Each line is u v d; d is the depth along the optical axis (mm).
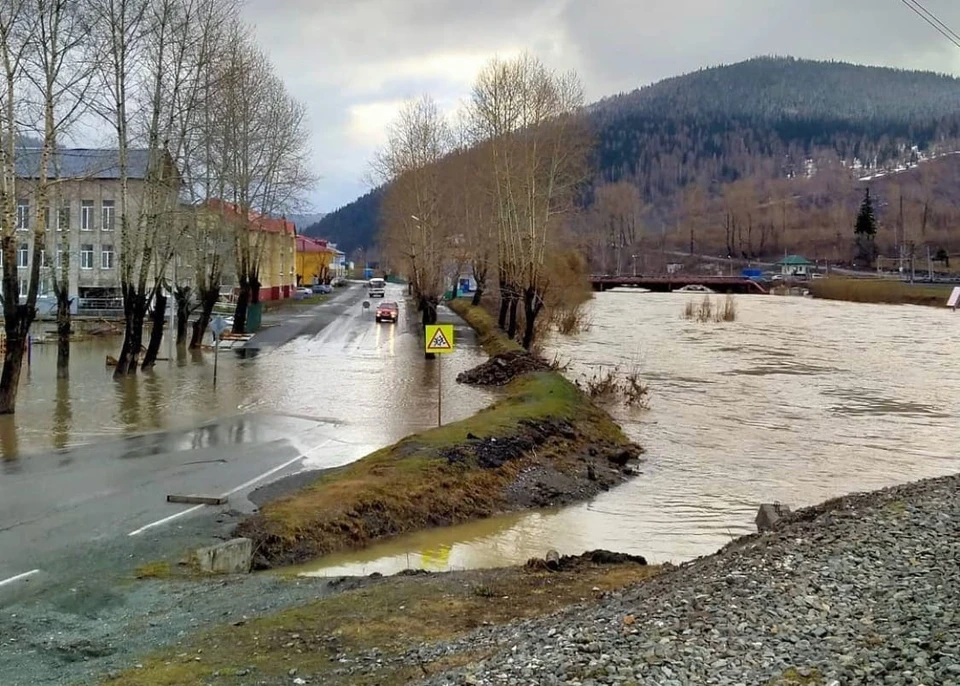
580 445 21594
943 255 154375
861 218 167750
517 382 31266
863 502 13336
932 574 8719
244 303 49312
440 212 60562
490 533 15367
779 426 26625
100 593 10828
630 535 15445
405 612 10125
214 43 39125
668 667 6793
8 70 22484
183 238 42188
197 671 8273
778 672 6535
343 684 7812
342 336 51156
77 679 8203
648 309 90938
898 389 34906
